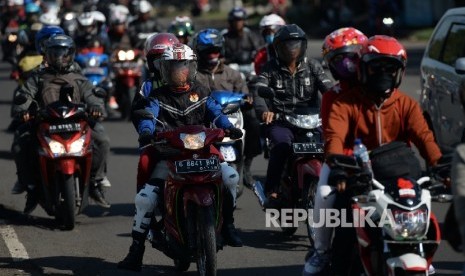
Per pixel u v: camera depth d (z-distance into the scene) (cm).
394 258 1261
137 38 4147
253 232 2134
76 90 2212
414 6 8019
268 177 1967
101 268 1852
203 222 1567
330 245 1459
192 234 1596
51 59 2197
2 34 4634
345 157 1310
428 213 1269
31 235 2131
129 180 2773
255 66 2794
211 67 2453
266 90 1914
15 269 1841
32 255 1953
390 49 1341
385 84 1356
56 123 2131
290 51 2000
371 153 1359
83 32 3956
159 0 14212
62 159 2108
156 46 1878
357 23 8275
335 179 1315
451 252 1894
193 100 1734
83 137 2139
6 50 3956
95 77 3934
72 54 2212
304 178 1881
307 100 2031
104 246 2028
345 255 1416
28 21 3953
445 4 7869
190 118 1734
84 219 2298
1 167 3000
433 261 1830
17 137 2202
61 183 2136
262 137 2255
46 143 2117
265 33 3022
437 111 2595
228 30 3322
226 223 1688
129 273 1811
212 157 1619
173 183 1605
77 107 2130
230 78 2484
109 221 2272
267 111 1958
